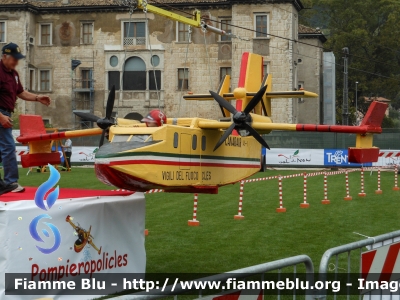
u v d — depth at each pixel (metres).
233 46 56.38
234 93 19.28
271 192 28.17
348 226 18.36
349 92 79.50
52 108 60.22
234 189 29.45
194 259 13.84
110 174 11.95
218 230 17.70
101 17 59.28
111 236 10.88
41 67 60.16
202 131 14.53
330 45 77.81
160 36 58.50
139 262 11.52
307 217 20.31
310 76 64.19
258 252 14.53
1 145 10.77
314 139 45.78
